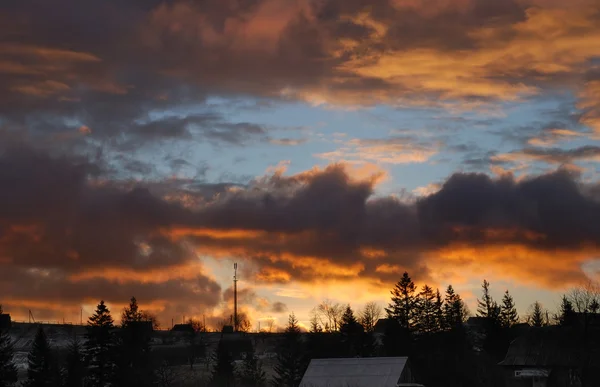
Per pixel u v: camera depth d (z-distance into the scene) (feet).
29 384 478.59
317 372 443.32
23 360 606.55
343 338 559.38
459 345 549.54
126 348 497.87
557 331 469.16
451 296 604.49
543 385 445.78
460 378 495.00
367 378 431.84
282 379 524.11
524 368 455.63
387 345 552.41
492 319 588.09
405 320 590.14
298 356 540.52
